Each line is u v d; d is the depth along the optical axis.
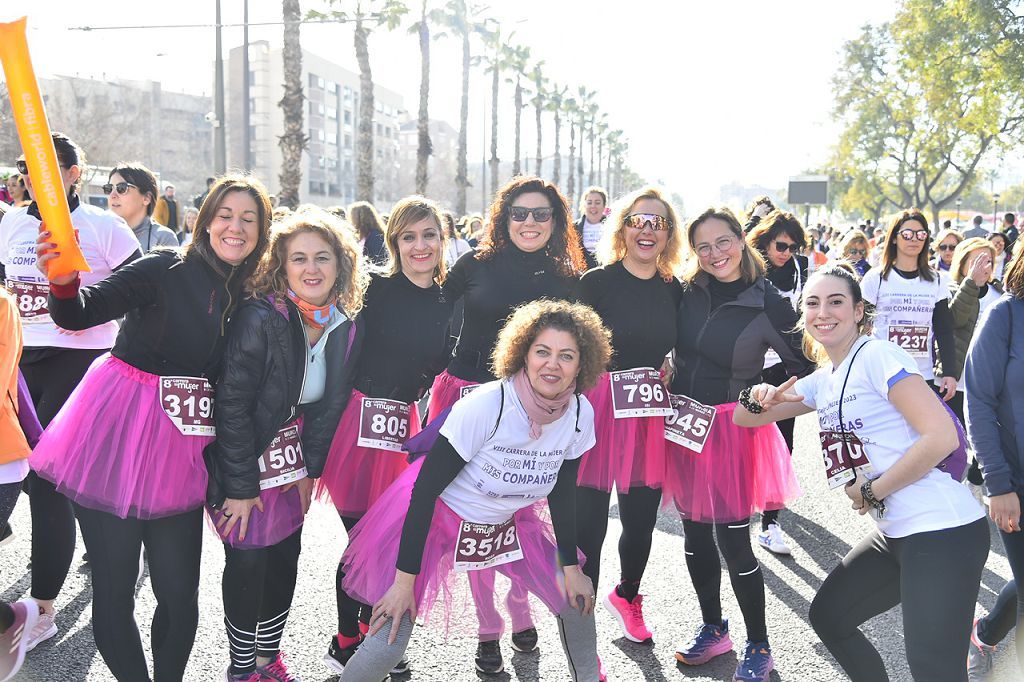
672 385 3.61
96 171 18.09
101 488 2.65
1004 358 2.83
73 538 3.55
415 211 3.37
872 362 2.57
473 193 112.50
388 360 3.38
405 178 95.62
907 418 2.48
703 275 3.54
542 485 2.71
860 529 5.28
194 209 9.96
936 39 32.25
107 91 67.06
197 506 2.80
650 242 3.45
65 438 2.73
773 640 3.72
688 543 3.52
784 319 3.44
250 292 2.88
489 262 3.59
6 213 4.05
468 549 2.70
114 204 5.20
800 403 2.98
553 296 3.54
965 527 2.44
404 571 2.57
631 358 3.49
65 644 3.47
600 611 4.02
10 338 2.80
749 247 3.54
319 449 3.08
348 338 3.13
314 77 83.62
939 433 2.40
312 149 84.06
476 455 2.62
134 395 2.75
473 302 3.55
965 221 39.94
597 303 3.53
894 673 3.44
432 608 2.74
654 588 4.29
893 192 47.38
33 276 3.90
